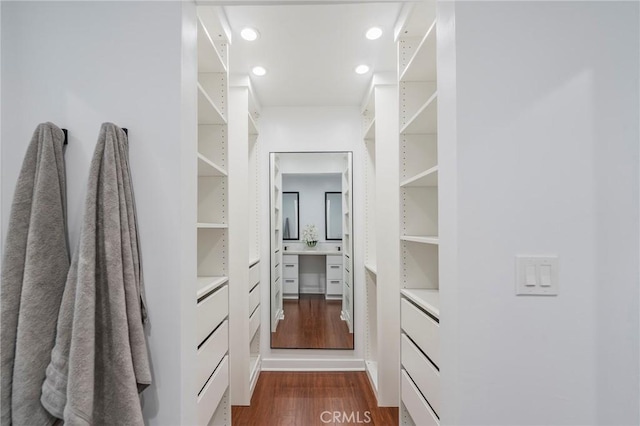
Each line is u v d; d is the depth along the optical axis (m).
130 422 0.91
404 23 1.60
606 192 1.01
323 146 2.89
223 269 1.77
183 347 1.09
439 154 1.15
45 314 0.93
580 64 1.03
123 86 1.10
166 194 1.08
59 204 1.00
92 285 0.91
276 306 2.92
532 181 1.02
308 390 2.49
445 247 1.10
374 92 2.33
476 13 1.03
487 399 1.01
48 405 0.88
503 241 1.01
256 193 2.87
